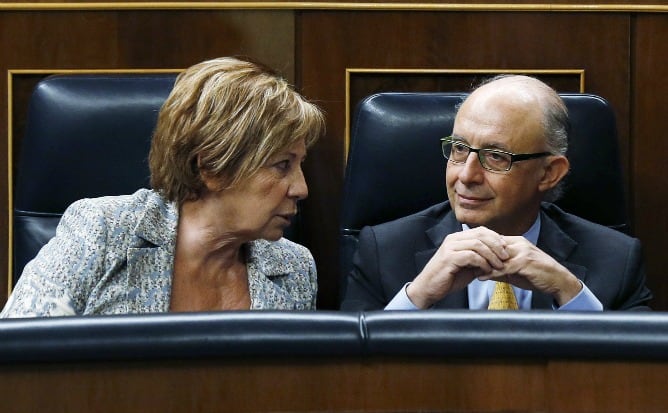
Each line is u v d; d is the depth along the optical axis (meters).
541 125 4.26
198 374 1.96
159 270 3.72
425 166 4.77
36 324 1.93
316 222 5.51
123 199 3.85
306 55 5.53
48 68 5.51
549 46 5.53
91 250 3.66
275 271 3.97
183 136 3.63
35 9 5.48
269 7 5.49
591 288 4.38
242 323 1.94
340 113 5.53
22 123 5.52
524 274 3.90
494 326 1.95
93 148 4.77
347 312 2.00
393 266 4.50
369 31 5.52
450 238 3.96
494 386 1.97
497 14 5.52
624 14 5.54
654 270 5.57
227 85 3.63
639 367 1.95
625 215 4.88
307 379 1.97
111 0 5.50
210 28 5.51
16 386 1.94
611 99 5.56
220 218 3.75
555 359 1.96
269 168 3.70
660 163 5.57
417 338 1.94
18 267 4.79
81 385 1.94
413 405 1.97
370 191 4.78
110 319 1.95
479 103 4.30
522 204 4.32
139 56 5.52
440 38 5.52
